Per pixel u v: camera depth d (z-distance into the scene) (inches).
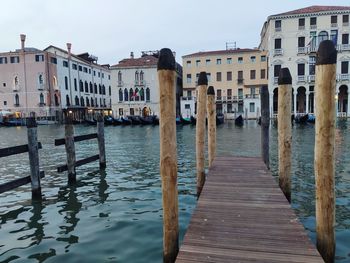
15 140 912.9
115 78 1889.8
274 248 125.3
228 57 1839.3
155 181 332.5
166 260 142.9
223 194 200.1
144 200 264.4
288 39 1560.0
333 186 127.2
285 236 136.4
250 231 142.3
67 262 159.9
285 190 216.2
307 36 1535.4
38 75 1859.0
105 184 321.4
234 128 1181.1
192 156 499.2
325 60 120.6
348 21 1480.1
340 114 1529.3
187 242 132.2
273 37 1579.7
